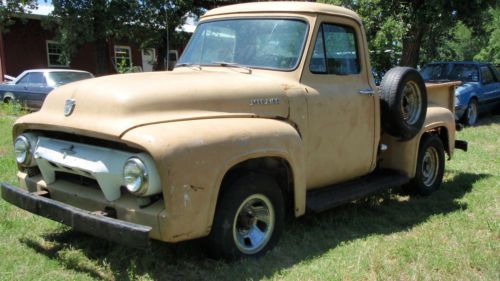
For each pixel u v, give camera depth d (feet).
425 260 13.91
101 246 14.48
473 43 112.06
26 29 74.08
